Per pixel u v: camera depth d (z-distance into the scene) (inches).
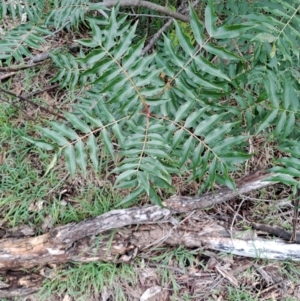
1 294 77.4
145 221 78.6
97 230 77.4
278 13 52.9
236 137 55.8
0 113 89.4
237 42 71.8
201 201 79.9
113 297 79.4
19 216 82.7
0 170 86.2
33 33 70.6
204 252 81.6
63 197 85.0
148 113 53.5
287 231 81.0
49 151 87.7
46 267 79.7
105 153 86.4
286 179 54.7
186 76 55.0
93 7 69.4
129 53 51.0
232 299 79.3
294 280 80.2
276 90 56.2
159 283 80.6
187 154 55.4
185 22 82.4
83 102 74.9
